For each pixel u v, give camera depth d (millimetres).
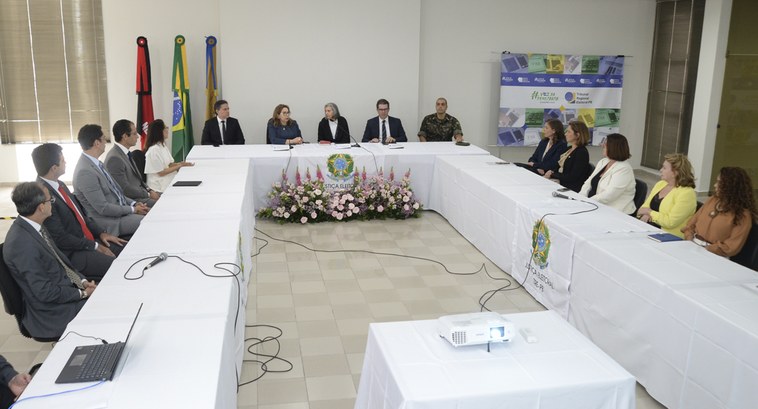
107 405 1821
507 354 2150
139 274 2828
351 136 7996
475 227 5379
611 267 3295
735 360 2479
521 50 8461
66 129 7734
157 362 2068
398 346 2186
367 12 7727
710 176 7855
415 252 5312
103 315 2402
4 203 6895
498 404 1911
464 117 8523
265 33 7562
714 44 7457
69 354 2107
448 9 8156
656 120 8805
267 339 3711
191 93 7848
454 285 4578
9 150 7609
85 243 3744
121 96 7730
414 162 6434
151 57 7680
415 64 7961
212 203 4148
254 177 6191
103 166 4543
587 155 5684
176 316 2404
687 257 3270
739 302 2691
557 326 2383
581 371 2047
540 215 4121
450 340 2158
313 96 7824
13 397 2443
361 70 7859
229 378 2387
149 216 3814
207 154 6195
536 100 8430
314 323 3939
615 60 8508
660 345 2922
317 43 7691
